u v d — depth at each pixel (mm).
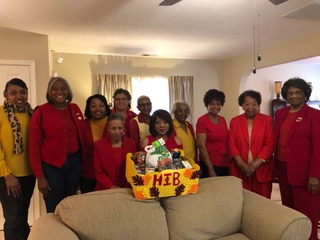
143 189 1742
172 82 5598
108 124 2094
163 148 1876
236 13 2971
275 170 2436
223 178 2080
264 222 1762
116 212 1670
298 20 3225
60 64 4938
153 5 2699
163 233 1742
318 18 2953
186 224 1779
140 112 2600
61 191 2141
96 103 2363
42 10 2746
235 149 2453
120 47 4512
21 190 2137
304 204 2186
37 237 1456
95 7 2717
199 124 2590
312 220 2174
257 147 2396
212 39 4066
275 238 1653
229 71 5844
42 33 3521
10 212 2080
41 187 2033
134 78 5402
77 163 2242
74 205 1647
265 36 3953
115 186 2014
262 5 2750
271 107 6184
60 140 2090
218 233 1858
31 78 3492
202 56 5469
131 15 2963
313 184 2092
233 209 1914
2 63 3385
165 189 1789
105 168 2061
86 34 3660
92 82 5133
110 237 1620
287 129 2266
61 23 3162
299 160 2168
